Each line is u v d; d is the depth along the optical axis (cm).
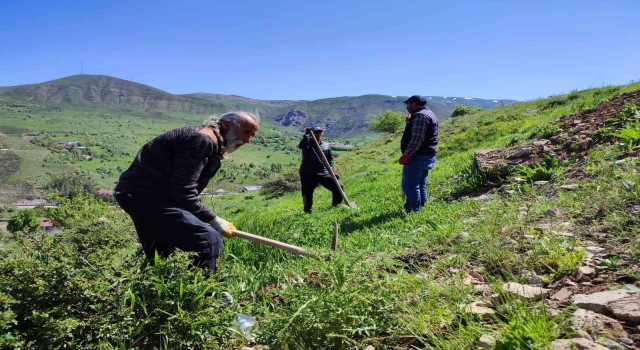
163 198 376
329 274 329
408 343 282
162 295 338
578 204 468
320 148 1066
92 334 313
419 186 776
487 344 238
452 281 340
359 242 613
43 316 293
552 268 342
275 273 480
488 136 1897
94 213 650
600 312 261
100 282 320
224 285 382
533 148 858
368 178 1775
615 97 1093
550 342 221
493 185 816
